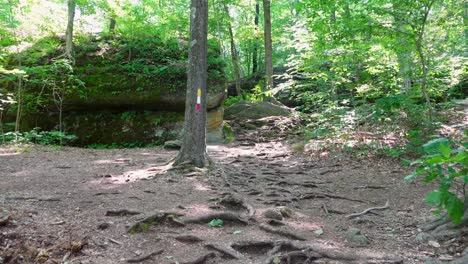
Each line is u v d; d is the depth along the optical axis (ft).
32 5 44.45
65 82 47.29
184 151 27.02
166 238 14.82
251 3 70.54
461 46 41.78
